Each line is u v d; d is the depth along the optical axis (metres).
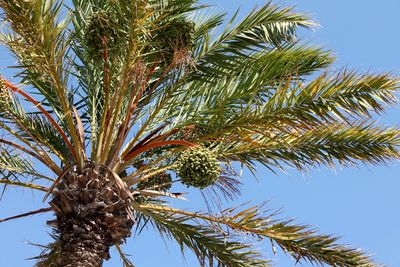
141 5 8.61
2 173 10.05
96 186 9.51
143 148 9.86
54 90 10.60
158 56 9.80
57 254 10.25
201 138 9.78
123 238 9.66
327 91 9.17
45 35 8.70
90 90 10.99
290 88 9.38
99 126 10.73
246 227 9.59
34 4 8.43
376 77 9.19
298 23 10.88
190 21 10.18
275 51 10.78
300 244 9.69
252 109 9.38
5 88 9.77
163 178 10.77
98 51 9.22
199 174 9.07
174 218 10.18
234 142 10.78
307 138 10.55
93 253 9.33
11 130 9.91
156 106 9.98
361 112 9.20
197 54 10.52
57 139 10.80
